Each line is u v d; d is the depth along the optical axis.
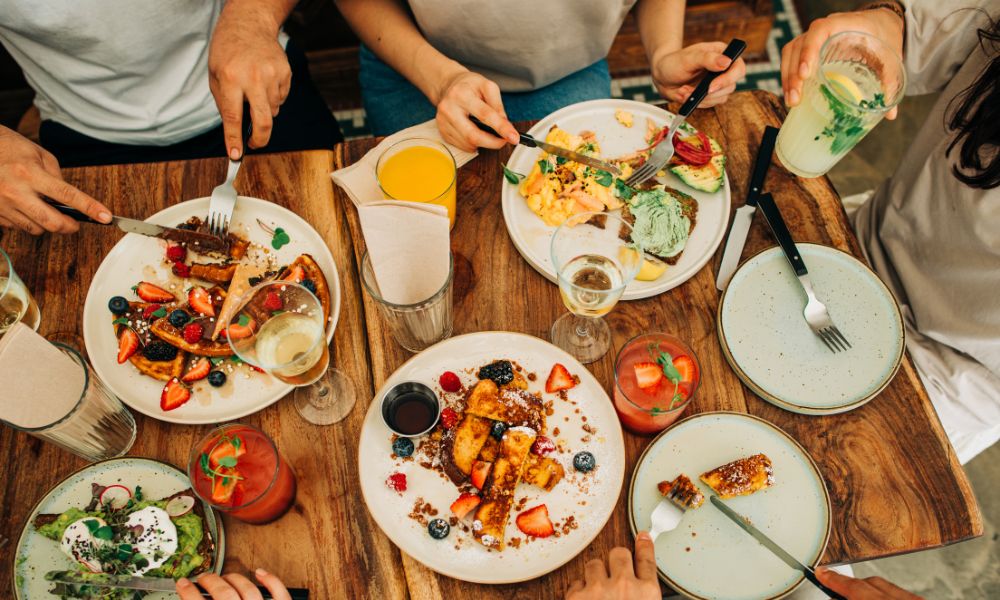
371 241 1.36
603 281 1.54
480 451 1.40
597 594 1.24
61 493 1.38
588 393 1.47
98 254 1.71
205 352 1.53
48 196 1.63
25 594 1.30
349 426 1.49
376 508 1.35
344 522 1.40
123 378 1.53
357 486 1.43
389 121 2.44
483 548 1.33
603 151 1.80
